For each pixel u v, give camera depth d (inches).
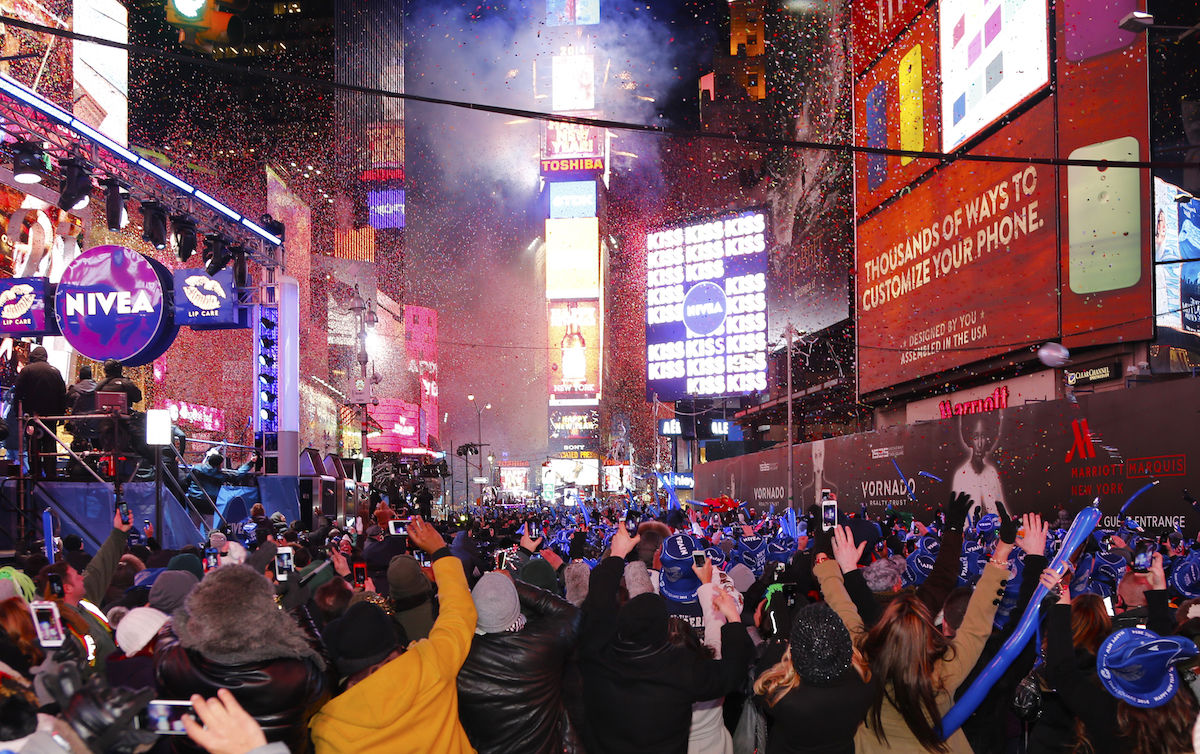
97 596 225.9
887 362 1739.7
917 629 163.8
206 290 840.9
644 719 175.3
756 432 3267.7
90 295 804.6
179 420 1640.0
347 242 4035.4
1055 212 1206.3
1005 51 1321.4
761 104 3659.0
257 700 126.7
